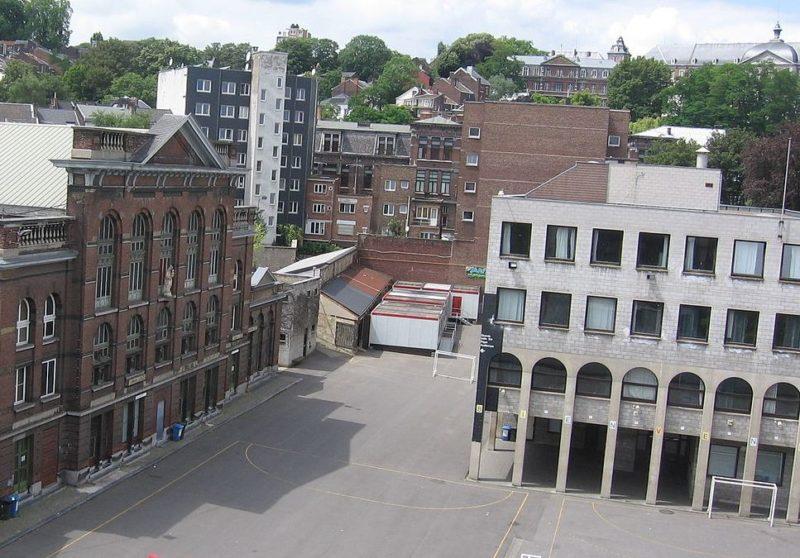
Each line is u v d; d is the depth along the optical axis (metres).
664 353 54.59
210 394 64.69
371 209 141.88
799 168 112.75
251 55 138.38
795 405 54.09
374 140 150.88
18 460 45.69
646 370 55.19
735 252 53.81
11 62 195.25
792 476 54.28
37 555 40.56
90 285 48.66
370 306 95.56
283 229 139.50
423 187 141.62
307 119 140.38
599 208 54.56
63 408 48.53
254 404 68.62
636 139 156.00
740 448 55.91
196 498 49.31
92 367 49.75
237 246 67.69
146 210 53.44
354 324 88.44
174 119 54.97
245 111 135.88
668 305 54.41
